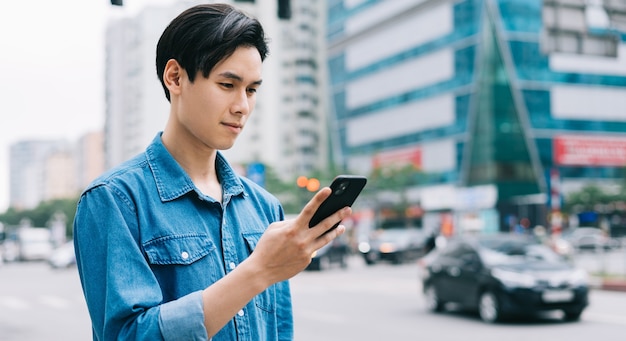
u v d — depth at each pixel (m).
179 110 1.30
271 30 84.19
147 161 1.32
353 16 68.56
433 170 58.19
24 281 23.22
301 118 84.88
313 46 86.25
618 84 55.56
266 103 84.50
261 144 84.12
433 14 58.38
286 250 1.08
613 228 35.94
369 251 28.08
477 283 10.21
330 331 9.40
